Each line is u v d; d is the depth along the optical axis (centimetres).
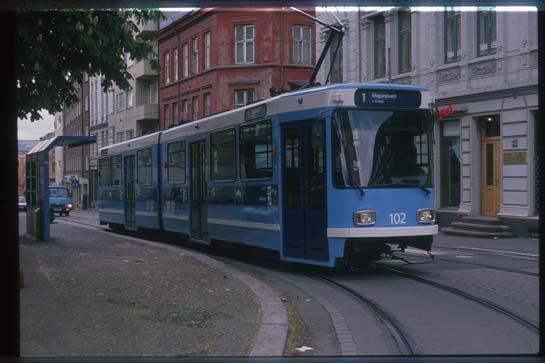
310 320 835
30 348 648
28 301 886
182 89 4262
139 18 1323
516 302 909
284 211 1266
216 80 3847
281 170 1271
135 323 760
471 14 2302
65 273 1155
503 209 2159
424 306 902
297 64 3769
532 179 2069
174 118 4391
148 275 1134
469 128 2312
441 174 2480
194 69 4141
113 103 4384
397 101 1193
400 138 1191
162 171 1977
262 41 3744
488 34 2253
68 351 638
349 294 1016
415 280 1130
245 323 762
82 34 1198
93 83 4256
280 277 1229
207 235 1636
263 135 1340
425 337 729
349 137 1152
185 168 1788
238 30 3816
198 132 1694
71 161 5066
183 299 908
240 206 1441
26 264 1288
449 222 2392
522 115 2088
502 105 2159
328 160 1153
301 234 1223
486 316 833
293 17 3747
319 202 1175
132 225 2283
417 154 1203
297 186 1230
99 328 734
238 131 1455
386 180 1167
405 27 2670
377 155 1169
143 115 4466
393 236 1157
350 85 1168
